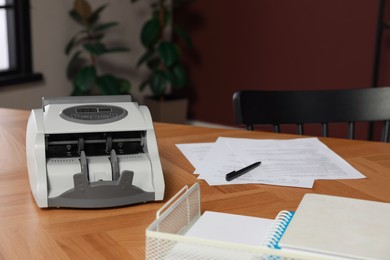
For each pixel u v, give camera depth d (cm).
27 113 187
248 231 96
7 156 141
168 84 502
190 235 94
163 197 113
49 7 402
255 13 435
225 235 94
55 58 413
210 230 96
